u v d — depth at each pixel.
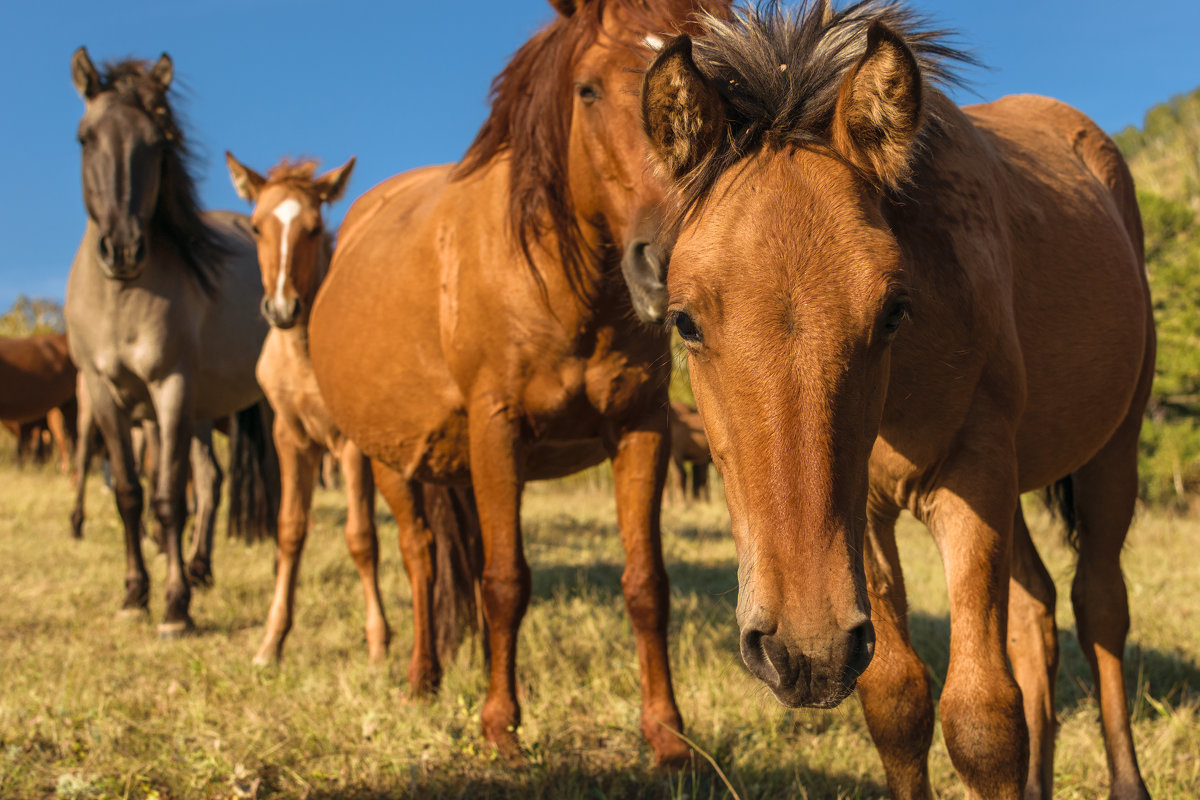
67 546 8.33
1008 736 1.89
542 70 3.12
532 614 5.23
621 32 2.84
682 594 6.12
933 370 2.03
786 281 1.54
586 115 2.88
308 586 6.51
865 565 2.27
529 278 3.11
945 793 2.84
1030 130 3.13
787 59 1.81
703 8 2.59
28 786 2.92
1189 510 11.36
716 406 1.72
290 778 3.03
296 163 5.74
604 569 7.33
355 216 5.02
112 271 5.47
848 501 1.56
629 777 2.97
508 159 3.32
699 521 11.55
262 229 5.09
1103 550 3.05
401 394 3.78
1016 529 2.99
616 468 3.31
